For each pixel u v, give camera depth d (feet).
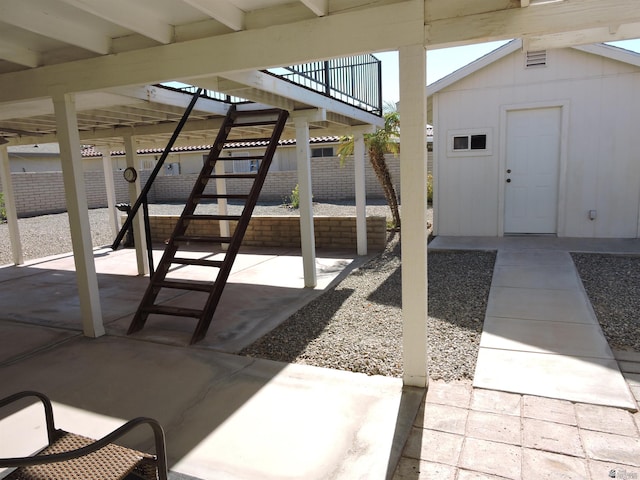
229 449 8.07
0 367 12.06
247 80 12.92
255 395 9.97
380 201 50.42
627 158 23.88
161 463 5.91
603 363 10.64
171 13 10.23
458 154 26.63
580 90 24.13
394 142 32.81
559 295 15.79
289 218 28.81
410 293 9.66
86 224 13.78
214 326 14.70
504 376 10.23
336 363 11.46
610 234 24.68
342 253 26.30
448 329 13.30
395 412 8.96
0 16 9.12
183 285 14.47
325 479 7.20
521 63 24.91
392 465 7.42
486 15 8.52
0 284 22.09
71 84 12.64
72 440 6.43
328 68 18.37
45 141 26.86
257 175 15.81
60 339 13.99
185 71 11.00
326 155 64.49
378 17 9.12
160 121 22.74
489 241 25.22
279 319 15.08
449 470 7.26
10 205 26.37
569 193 25.05
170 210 50.70
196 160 68.95
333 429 8.53
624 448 7.59
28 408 9.81
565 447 7.67
